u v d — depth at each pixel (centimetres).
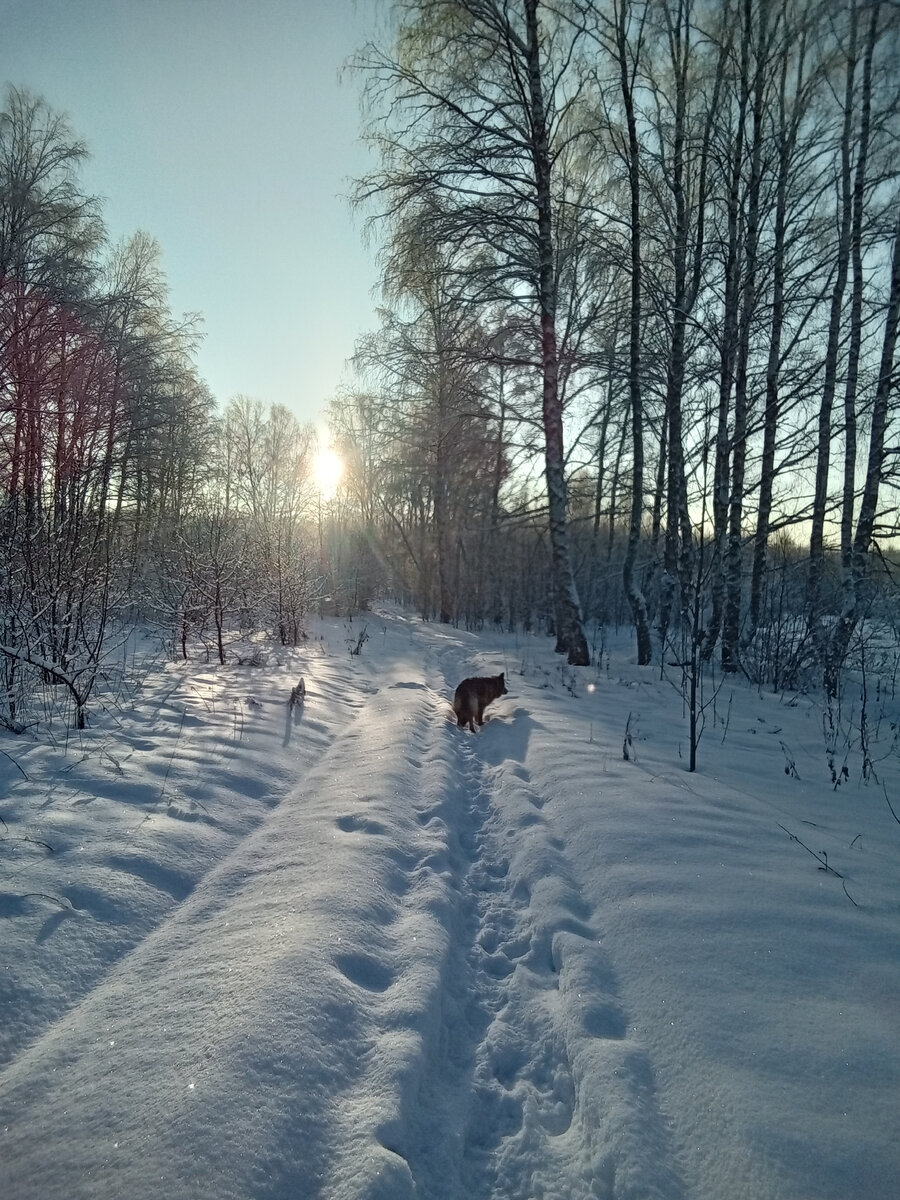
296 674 934
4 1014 209
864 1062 203
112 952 252
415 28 969
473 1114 207
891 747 619
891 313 940
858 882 328
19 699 544
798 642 999
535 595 2416
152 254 1952
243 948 254
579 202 1157
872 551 969
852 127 1041
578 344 1280
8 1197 148
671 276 1241
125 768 439
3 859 298
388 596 3450
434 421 1499
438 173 987
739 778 509
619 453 1795
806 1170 167
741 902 304
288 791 466
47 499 682
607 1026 234
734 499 1106
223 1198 152
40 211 1346
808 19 935
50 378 668
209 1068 189
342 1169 164
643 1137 180
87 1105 175
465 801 491
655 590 1736
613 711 767
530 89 982
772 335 1091
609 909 308
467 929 317
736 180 1006
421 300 1112
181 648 1118
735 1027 222
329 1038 210
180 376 1942
